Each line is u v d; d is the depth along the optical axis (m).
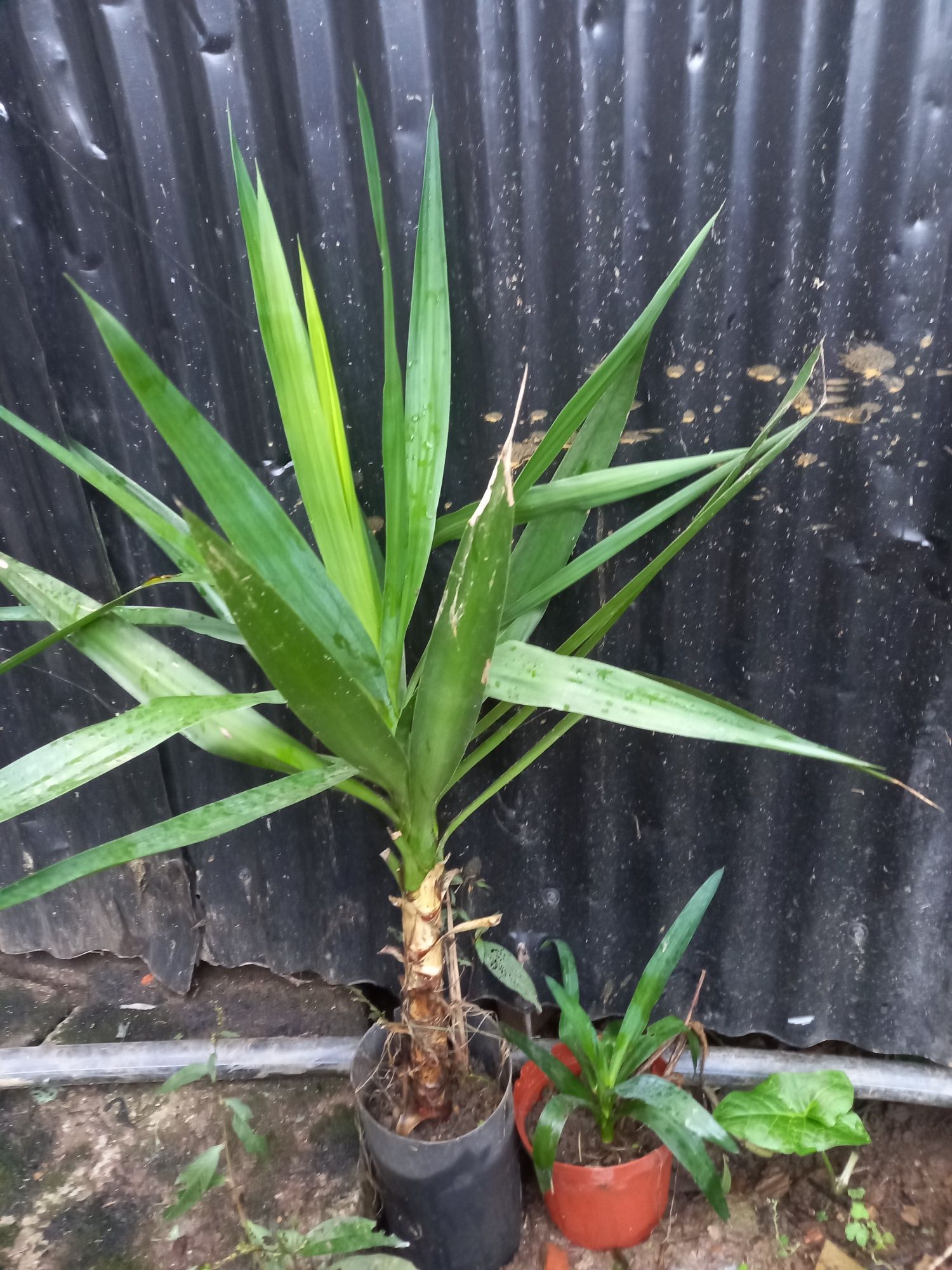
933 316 0.98
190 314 1.08
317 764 0.95
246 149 1.01
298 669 0.73
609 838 1.23
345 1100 1.27
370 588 0.91
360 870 1.30
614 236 1.00
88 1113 1.27
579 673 0.82
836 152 0.95
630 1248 1.11
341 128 0.99
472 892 1.28
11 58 1.00
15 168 1.04
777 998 1.27
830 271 0.98
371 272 1.04
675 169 0.97
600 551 0.94
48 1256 1.12
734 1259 1.10
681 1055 1.20
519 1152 1.16
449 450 1.09
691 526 0.87
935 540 1.05
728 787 1.18
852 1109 1.24
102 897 1.40
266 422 1.10
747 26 0.92
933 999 1.22
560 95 0.96
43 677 1.29
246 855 1.33
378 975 1.36
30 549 1.21
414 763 0.86
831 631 1.10
